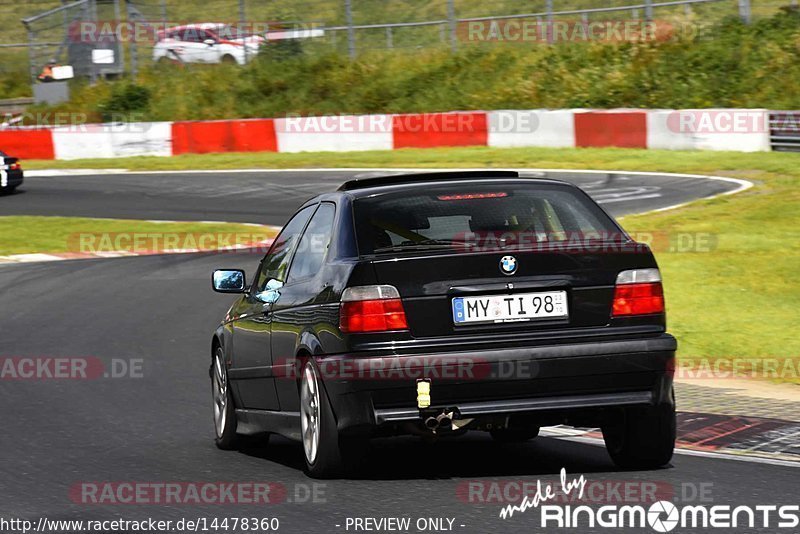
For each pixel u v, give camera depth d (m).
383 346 17.67
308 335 18.86
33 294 49.03
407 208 19.27
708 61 109.25
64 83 129.00
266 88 126.25
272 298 21.05
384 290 17.80
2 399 29.22
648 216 62.62
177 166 100.12
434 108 118.31
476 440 23.30
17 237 67.56
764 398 26.72
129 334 39.62
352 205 19.47
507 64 120.75
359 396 17.66
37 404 28.42
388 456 21.55
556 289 18.22
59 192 87.88
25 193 87.88
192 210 76.81
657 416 18.88
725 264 47.09
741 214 60.94
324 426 18.38
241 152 107.19
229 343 23.50
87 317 43.31
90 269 55.94
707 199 67.50
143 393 29.72
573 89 112.94
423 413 17.69
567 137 97.62
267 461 21.66
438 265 17.94
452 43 125.25
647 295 18.58
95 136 108.94
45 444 23.48
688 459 20.41
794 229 55.34
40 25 145.25
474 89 118.56
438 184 20.02
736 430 22.78
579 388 18.08
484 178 20.50
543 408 17.88
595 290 18.36
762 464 19.77
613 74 112.38
